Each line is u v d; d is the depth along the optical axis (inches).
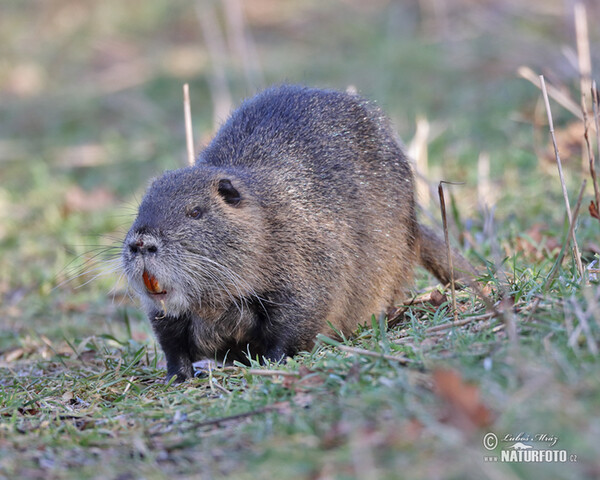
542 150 619.2
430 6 1082.1
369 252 399.2
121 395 336.8
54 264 614.5
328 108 420.8
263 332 374.9
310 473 226.2
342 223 389.4
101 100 956.0
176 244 352.8
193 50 1075.3
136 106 920.3
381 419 245.9
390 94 866.1
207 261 357.4
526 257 438.3
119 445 272.4
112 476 245.9
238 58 1014.4
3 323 528.4
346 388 272.4
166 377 376.8
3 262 629.3
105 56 1114.1
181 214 358.0
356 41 1055.6
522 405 237.0
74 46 1165.7
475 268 428.5
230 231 359.9
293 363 322.7
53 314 541.6
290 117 414.9
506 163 633.0
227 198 367.2
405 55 946.7
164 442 268.1
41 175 765.9
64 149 847.1
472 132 724.0
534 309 300.7
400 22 1084.5
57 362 423.2
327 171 397.7
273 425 260.4
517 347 262.1
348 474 221.0
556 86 668.1
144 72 1021.2
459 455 218.8
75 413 316.5
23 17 1291.8
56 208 707.4
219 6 1192.2
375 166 416.8
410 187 433.1
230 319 374.3
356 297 395.2
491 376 256.2
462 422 225.5
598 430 219.8
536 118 646.5
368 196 406.0
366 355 297.0
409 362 284.8
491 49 910.4
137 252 351.9
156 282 352.5
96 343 451.5
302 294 370.6
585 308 291.1
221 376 331.3
